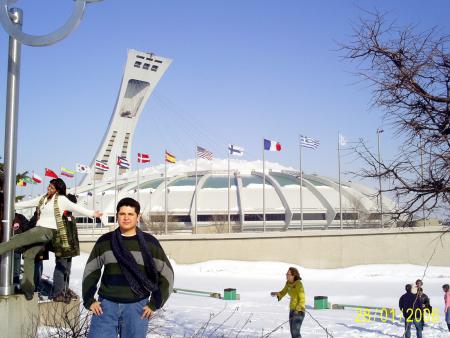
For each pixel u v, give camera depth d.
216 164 110.12
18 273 7.65
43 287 9.16
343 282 35.31
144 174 100.62
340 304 22.39
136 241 3.89
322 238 42.19
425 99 6.56
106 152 106.50
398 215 6.79
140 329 3.75
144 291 3.79
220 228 63.41
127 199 3.94
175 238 41.69
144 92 108.12
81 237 41.78
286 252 41.75
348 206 67.12
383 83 6.68
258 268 39.47
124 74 106.00
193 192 73.62
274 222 69.06
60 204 6.24
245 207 70.06
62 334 6.34
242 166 110.06
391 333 13.70
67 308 8.03
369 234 42.47
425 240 42.53
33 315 5.97
